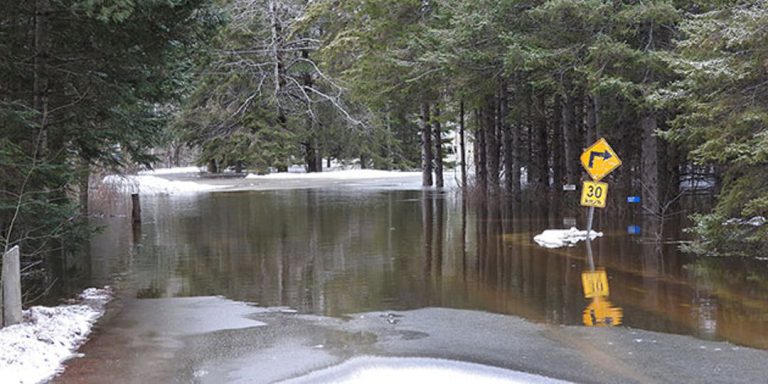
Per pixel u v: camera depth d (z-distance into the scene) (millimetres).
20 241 9680
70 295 9875
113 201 23469
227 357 6887
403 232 16516
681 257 12023
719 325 7797
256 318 8453
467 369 6434
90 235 12539
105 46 10109
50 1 9461
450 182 38188
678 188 19938
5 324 7441
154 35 9984
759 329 7617
